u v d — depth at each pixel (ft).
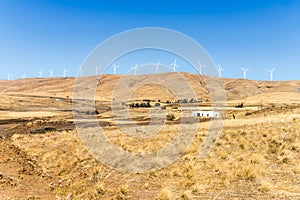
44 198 41.55
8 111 363.56
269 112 161.48
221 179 45.14
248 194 38.19
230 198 37.32
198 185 42.19
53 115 314.96
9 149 84.64
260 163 51.60
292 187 39.09
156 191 42.88
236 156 57.62
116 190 42.52
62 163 64.69
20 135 128.36
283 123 103.76
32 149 87.04
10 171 56.80
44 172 59.57
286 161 51.65
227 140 74.90
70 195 41.83
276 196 36.63
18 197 40.93
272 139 68.44
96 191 42.70
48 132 148.36
